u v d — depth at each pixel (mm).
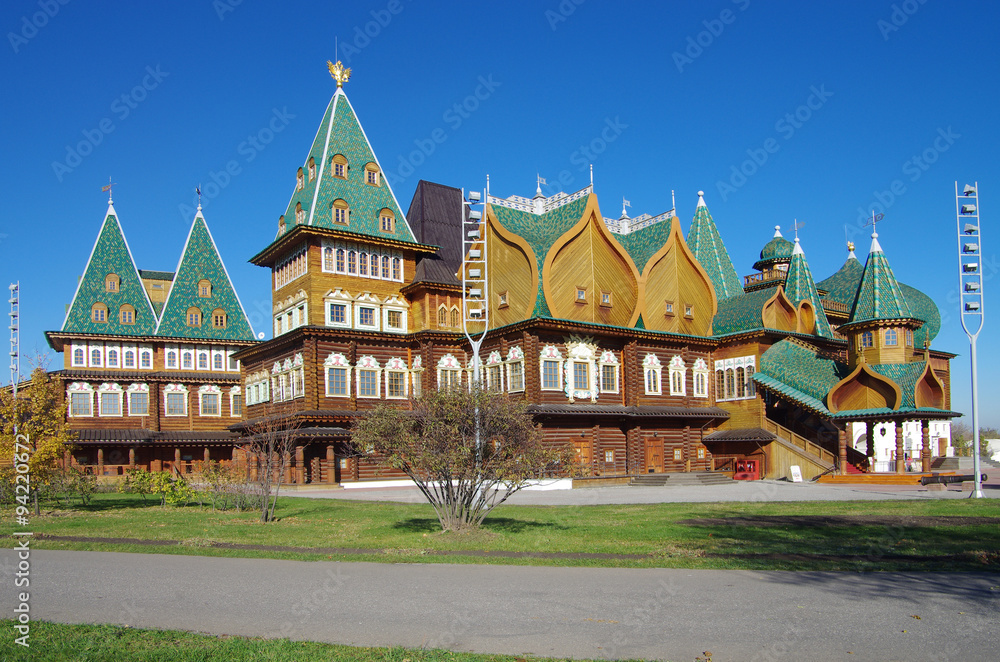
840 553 18219
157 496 43219
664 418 54500
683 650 10555
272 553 19438
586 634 11367
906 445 63375
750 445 54594
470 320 55281
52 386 34969
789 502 31703
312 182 54625
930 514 26094
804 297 60969
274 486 47656
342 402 51875
